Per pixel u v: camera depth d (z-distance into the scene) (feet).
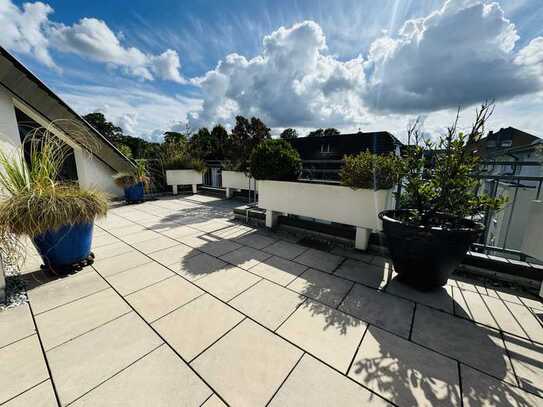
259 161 11.67
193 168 24.54
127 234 11.71
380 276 7.59
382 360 4.41
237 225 13.29
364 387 3.89
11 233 6.32
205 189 25.03
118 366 4.21
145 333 5.02
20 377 3.99
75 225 7.18
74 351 4.53
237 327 5.23
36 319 5.43
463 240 5.94
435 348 4.72
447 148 6.61
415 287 6.94
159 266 8.20
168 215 15.83
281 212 12.17
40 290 6.62
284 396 3.72
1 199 6.56
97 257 8.93
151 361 4.32
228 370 4.15
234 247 10.01
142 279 7.30
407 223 6.54
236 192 22.68
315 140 47.06
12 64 13.57
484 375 4.13
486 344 4.83
